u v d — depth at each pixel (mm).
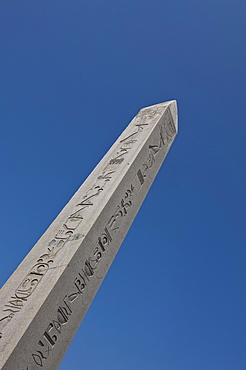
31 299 7094
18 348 6371
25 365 6418
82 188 9883
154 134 11664
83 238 8219
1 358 6176
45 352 6809
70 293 7578
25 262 7980
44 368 6715
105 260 8609
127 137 11617
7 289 7414
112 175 10047
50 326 7023
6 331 6582
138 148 10883
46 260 7891
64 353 7172
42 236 8586
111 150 11211
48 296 7121
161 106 12859
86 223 8594
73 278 7730
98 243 8570
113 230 9055
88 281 8055
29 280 7520
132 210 9898
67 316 7391
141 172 10609
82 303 7781
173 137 12828
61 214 9133
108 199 9188
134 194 10125
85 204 9258
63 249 8070
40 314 6879
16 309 6965
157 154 11562
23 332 6531
